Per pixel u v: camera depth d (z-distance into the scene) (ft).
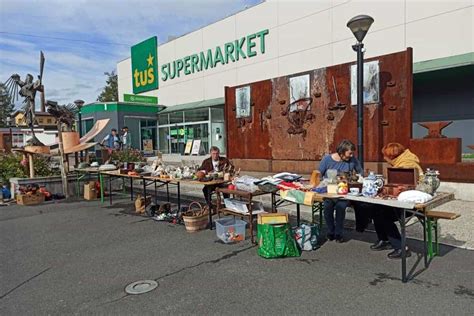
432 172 13.64
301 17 54.24
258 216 16.14
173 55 80.38
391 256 14.79
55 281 13.51
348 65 30.86
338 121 31.73
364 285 12.16
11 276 14.23
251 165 40.09
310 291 11.81
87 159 39.96
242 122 40.93
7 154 39.32
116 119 74.02
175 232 19.93
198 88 74.74
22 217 25.53
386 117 28.22
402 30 42.98
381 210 14.79
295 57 55.57
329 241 17.31
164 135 79.71
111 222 23.09
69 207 28.81
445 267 13.58
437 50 40.32
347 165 17.56
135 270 14.26
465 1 37.96
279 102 36.73
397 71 27.48
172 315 10.51
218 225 18.11
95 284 13.03
